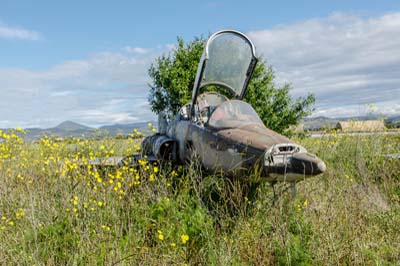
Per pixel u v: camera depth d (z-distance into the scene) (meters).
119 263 4.17
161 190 6.05
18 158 8.08
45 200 5.82
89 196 5.68
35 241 4.38
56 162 7.16
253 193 6.06
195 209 5.59
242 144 5.50
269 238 4.90
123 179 6.21
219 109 6.59
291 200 5.49
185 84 14.35
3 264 4.22
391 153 9.80
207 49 7.35
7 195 6.10
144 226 5.09
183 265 4.34
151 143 9.04
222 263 4.32
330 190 6.55
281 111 14.87
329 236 4.76
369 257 4.62
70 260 4.34
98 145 8.88
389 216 6.01
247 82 8.23
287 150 5.13
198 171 6.66
